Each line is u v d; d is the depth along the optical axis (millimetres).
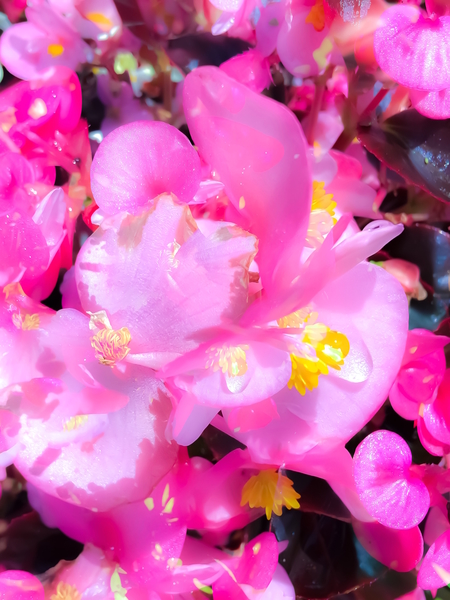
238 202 60
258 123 55
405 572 74
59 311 64
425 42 72
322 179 76
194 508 67
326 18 75
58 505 67
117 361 60
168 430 59
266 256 58
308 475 73
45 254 67
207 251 58
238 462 68
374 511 66
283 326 61
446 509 73
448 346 75
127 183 63
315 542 74
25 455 61
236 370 56
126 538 66
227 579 67
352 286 64
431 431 71
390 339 64
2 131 73
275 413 61
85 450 62
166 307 59
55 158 74
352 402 63
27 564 66
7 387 62
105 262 60
